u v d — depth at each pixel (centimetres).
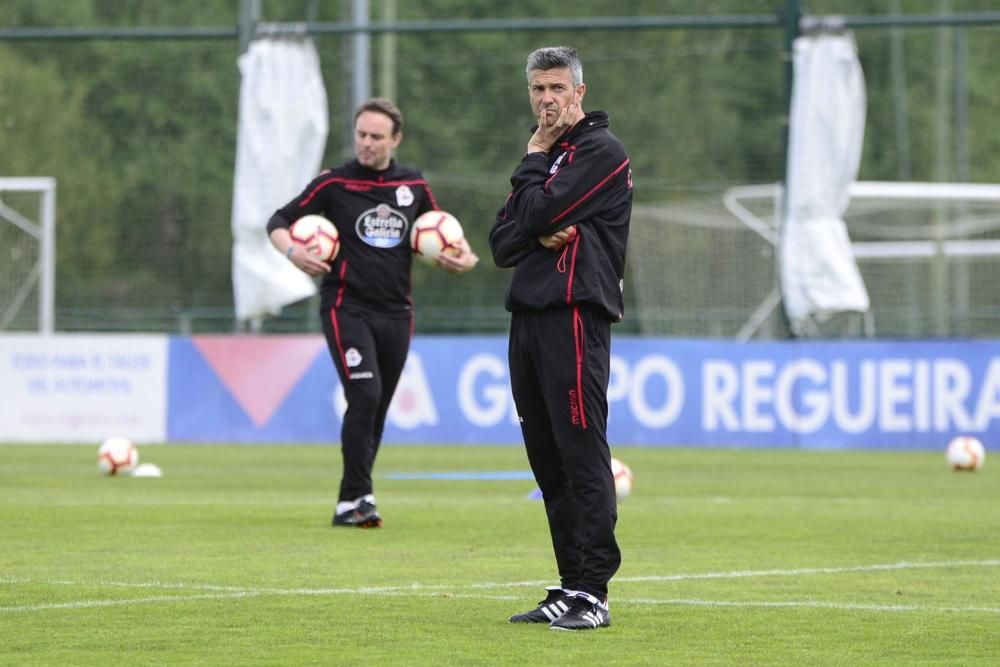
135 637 2222
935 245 9994
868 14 13650
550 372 2298
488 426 7631
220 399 7631
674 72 12800
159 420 7625
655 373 7619
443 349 7638
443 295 11481
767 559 3241
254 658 2070
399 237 3850
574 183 2259
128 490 4906
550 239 2284
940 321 10000
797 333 7694
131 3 12519
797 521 4081
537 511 4278
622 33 12875
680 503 4653
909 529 3891
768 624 2389
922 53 13625
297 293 7625
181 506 4325
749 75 12825
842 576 2969
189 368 7638
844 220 10319
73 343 7612
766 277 9725
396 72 12156
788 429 7575
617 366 7619
